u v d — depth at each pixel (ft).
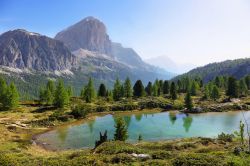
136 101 513.04
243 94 577.43
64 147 227.40
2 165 111.24
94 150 147.33
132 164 107.45
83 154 135.85
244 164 100.37
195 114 415.23
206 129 300.61
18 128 290.76
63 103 427.74
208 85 593.01
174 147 164.86
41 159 125.70
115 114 423.23
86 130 303.48
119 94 549.95
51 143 241.76
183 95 609.01
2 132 259.19
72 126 327.26
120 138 197.06
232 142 186.19
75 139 258.57
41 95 476.54
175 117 393.29
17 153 163.53
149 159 118.21
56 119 344.49
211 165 100.63
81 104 453.99
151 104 483.10
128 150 131.95
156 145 170.40
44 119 336.90
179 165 103.91
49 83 518.78
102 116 404.77
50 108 424.05
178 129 304.71
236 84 550.36
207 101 513.45
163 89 638.94
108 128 315.78
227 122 340.80
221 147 162.61
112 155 124.36
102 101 510.99
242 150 128.47
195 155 114.21
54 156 142.51
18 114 364.38
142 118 387.14
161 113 433.89
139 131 295.48
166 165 103.55
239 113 412.16
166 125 331.36
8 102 401.70
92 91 501.56
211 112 429.38
